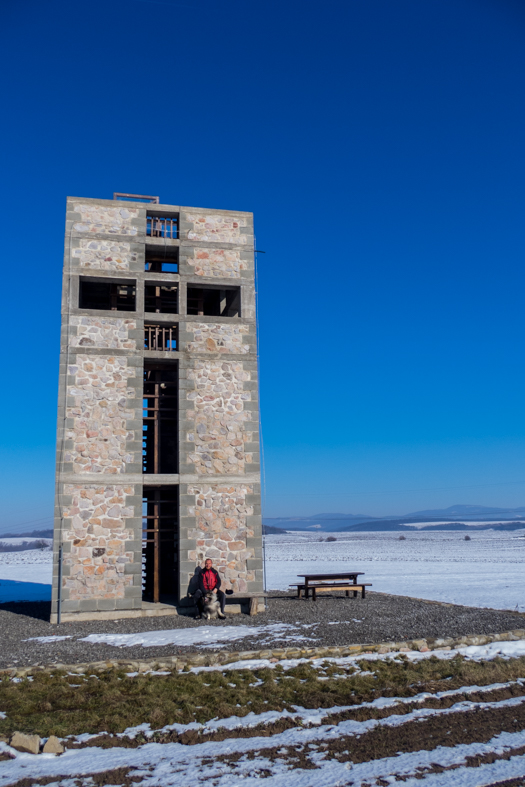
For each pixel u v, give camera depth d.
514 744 6.24
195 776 5.48
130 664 8.91
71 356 15.00
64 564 13.95
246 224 17.20
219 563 14.84
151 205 16.53
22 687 8.06
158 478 14.95
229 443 15.61
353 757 5.92
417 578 27.59
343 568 36.88
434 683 8.29
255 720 6.94
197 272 16.50
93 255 15.80
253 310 16.69
